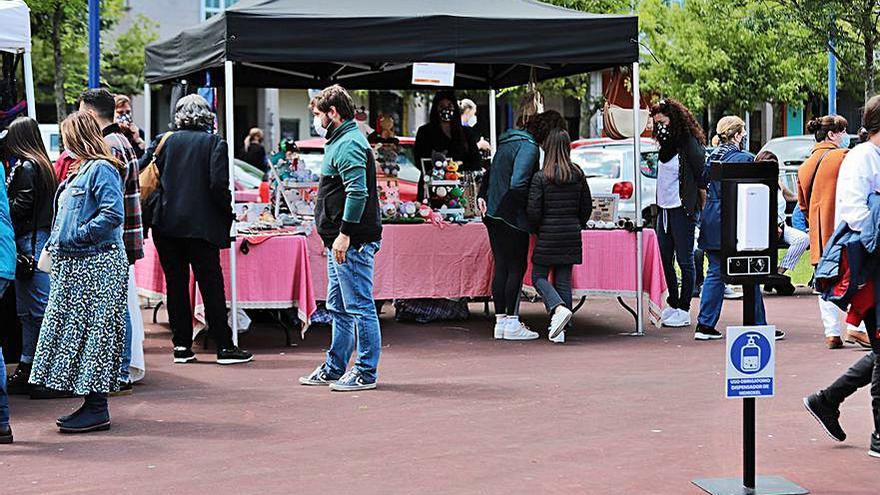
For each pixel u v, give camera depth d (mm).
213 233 9773
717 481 6164
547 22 10969
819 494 6004
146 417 7926
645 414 7891
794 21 21656
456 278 11984
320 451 6949
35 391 8609
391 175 12398
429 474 6410
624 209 20062
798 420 7695
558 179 10953
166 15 35688
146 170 9695
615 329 12055
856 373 6898
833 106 21406
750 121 39969
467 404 8266
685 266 12086
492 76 14922
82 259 7340
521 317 13031
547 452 6879
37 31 27562
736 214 5863
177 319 10047
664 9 30062
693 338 11359
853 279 6559
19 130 8586
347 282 8703
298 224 11742
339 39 10539
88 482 6312
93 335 7355
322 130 9031
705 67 29484
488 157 15070
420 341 11242
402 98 34031
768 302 14203
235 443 7172
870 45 20547
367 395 8633
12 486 6246
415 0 11391
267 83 14695
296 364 10023
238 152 23406
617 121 12195
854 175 6613
